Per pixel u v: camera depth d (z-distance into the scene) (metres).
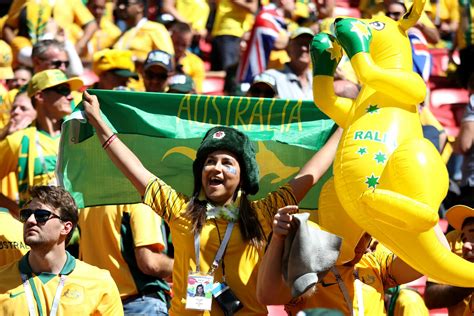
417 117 13.02
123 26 26.16
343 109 13.56
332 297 14.20
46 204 13.43
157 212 13.76
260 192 15.22
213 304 13.27
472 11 26.03
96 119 14.34
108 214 15.93
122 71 20.70
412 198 12.12
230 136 13.70
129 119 15.00
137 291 15.90
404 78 12.74
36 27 24.58
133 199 15.25
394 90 12.76
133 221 15.84
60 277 13.45
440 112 27.19
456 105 27.33
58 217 13.45
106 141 14.19
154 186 13.84
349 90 19.86
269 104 15.20
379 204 12.09
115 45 24.41
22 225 15.29
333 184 14.33
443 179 12.30
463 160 21.53
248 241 13.45
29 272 13.45
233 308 13.19
